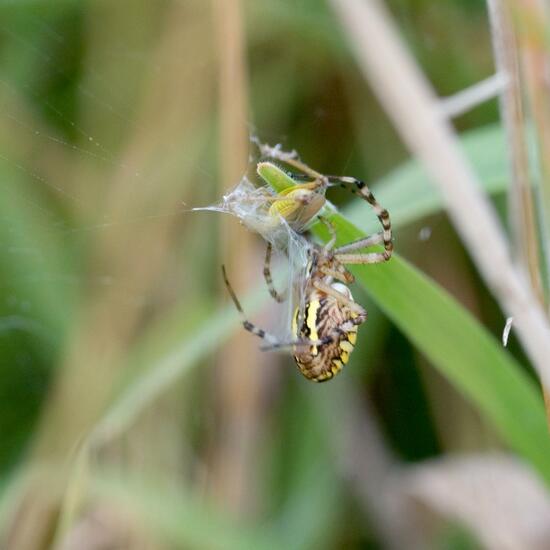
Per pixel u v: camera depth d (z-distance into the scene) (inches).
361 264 8.9
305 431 11.1
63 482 10.6
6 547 10.6
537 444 9.1
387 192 9.6
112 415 9.9
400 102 9.3
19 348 11.2
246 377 11.0
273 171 8.9
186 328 10.7
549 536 10.3
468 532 10.7
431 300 8.9
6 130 11.2
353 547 10.9
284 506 10.9
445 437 11.1
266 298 10.0
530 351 8.6
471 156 9.7
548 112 8.3
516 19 8.1
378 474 11.0
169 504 10.4
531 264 8.6
